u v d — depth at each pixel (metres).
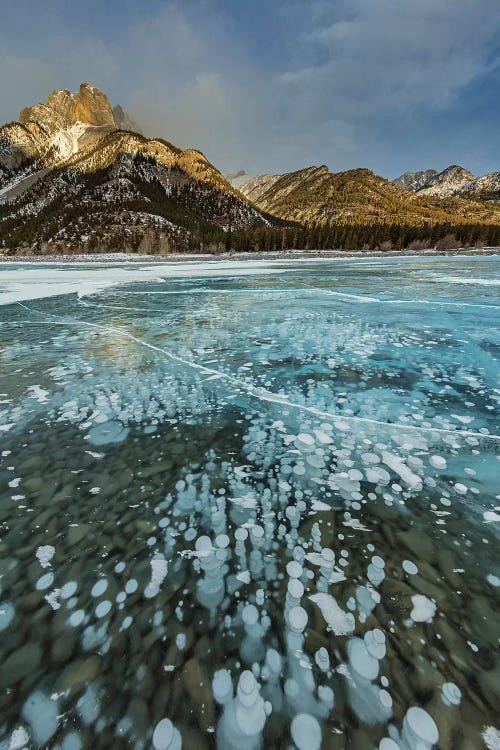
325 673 1.02
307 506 1.71
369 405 2.82
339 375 3.46
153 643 1.11
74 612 1.20
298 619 1.18
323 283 11.27
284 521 1.62
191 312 6.66
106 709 0.95
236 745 0.87
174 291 9.70
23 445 2.25
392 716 0.93
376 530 1.57
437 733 0.90
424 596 1.27
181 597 1.25
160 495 1.79
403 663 1.05
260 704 0.95
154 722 0.92
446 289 9.44
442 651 1.09
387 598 1.26
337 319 5.95
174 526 1.59
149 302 7.84
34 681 1.01
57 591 1.28
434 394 3.02
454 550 1.47
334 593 1.27
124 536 1.53
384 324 5.57
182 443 2.27
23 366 3.75
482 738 0.89
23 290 10.22
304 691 0.98
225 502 1.74
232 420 2.58
